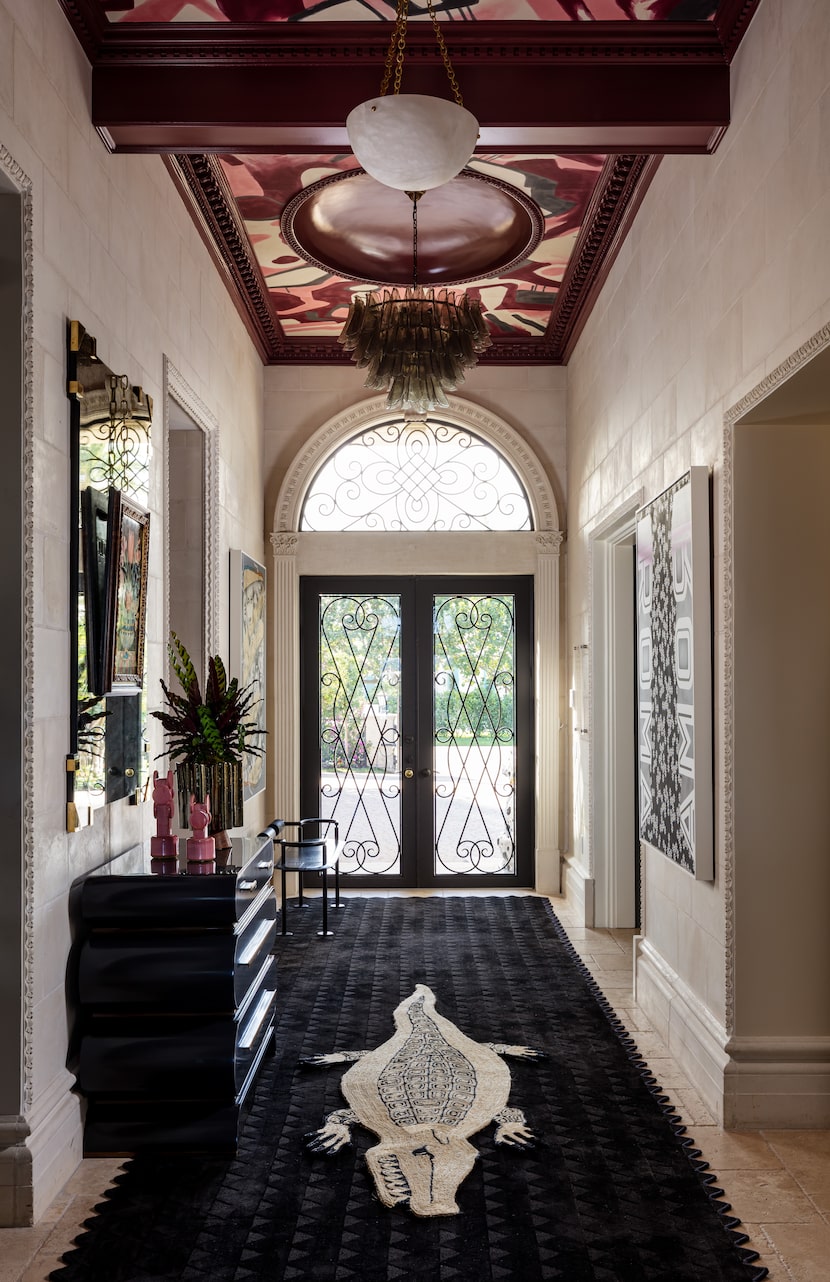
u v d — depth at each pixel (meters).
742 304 3.93
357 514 8.95
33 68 3.40
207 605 6.18
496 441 8.88
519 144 4.39
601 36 4.14
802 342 3.29
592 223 6.38
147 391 4.82
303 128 4.20
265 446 8.88
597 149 4.42
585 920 7.44
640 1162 3.66
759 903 4.04
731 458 4.06
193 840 4.01
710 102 4.17
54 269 3.56
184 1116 3.70
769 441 4.05
